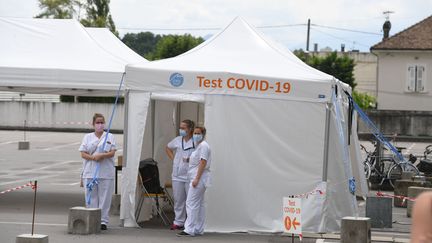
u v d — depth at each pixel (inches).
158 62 749.3
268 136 712.4
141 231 709.9
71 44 882.1
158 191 760.3
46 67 803.4
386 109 3129.9
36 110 2876.5
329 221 711.1
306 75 719.1
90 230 682.8
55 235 675.4
